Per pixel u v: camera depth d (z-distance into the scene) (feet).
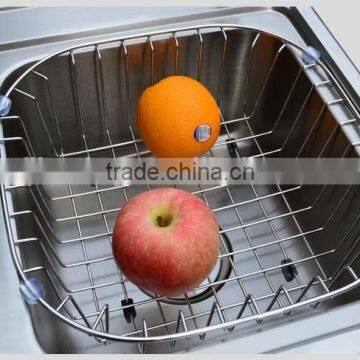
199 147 2.15
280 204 2.61
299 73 2.39
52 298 2.18
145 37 2.39
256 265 2.42
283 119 2.61
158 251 1.70
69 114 2.53
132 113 2.65
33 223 2.27
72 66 2.35
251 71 2.62
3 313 1.68
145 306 2.25
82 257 2.39
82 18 2.47
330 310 1.73
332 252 2.30
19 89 2.32
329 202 2.37
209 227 1.78
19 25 2.42
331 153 2.31
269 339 1.65
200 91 2.13
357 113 2.17
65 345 2.09
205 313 2.11
